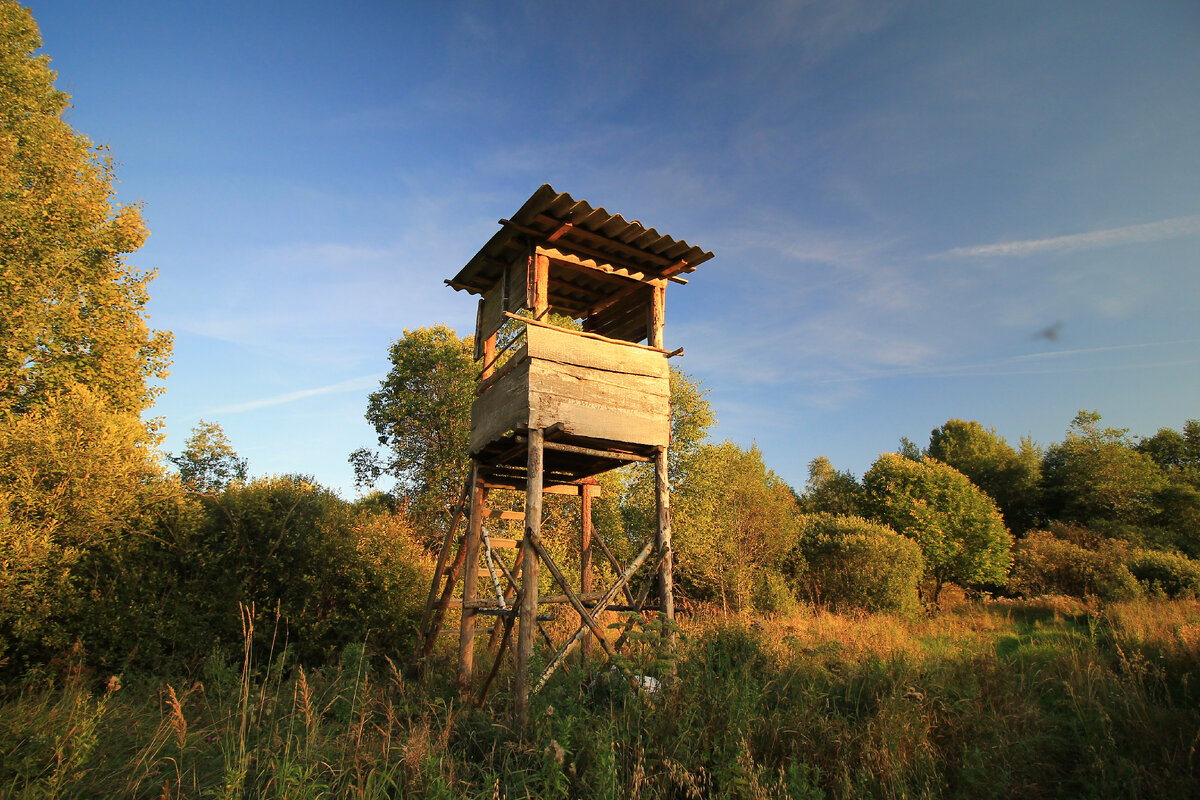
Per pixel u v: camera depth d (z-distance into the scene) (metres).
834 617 16.47
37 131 14.59
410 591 10.85
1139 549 23.59
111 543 8.63
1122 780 5.21
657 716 5.34
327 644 9.76
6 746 4.57
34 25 16.06
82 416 8.88
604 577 18.23
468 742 5.68
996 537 26.59
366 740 5.50
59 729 4.92
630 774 4.50
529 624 6.50
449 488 19.31
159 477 9.71
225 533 9.91
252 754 4.97
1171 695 7.29
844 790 4.74
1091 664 7.68
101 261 15.20
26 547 7.42
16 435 8.12
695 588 20.11
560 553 17.72
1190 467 37.06
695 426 20.62
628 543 20.78
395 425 20.06
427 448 20.23
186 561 9.20
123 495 8.78
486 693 7.05
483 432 8.34
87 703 5.70
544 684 5.86
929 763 5.26
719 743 5.04
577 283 9.37
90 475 8.38
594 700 6.29
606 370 7.72
